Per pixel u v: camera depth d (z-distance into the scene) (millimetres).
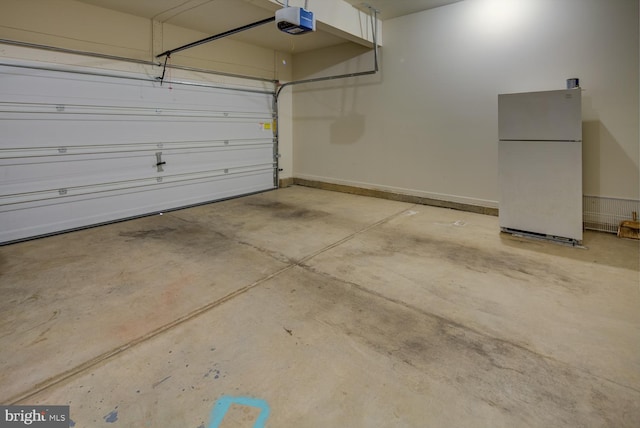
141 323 2135
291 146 6941
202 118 5336
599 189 3865
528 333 2023
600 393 1560
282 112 6652
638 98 3559
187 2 4012
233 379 1665
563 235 3496
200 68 5207
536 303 2359
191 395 1566
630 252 3260
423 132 5184
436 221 4422
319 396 1561
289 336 2004
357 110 5895
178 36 4871
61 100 3896
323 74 6246
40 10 3662
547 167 3484
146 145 4715
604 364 1748
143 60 4547
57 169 3945
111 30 4223
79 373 1701
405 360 1799
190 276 2805
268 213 4859
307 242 3619
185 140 5156
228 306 2336
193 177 5332
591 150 3859
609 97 3699
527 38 4121
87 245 3557
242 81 5832
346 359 1807
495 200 4656
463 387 1609
